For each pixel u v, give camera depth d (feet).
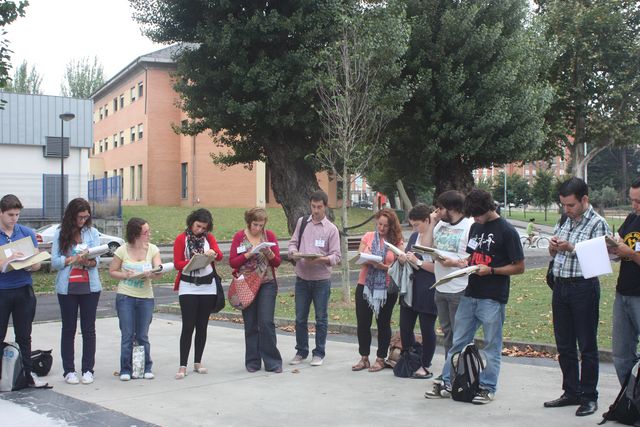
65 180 108.58
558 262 19.58
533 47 74.08
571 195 18.89
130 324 24.62
